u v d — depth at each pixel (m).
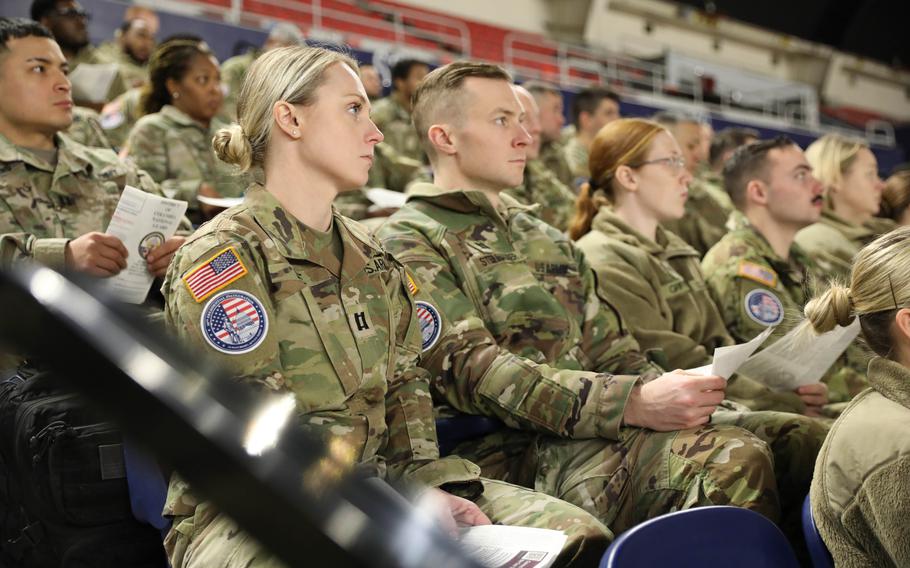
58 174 2.47
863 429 1.39
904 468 1.32
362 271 1.74
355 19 9.28
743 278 2.80
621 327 2.36
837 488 1.39
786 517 2.01
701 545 1.28
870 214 3.72
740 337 2.80
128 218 2.09
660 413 1.85
